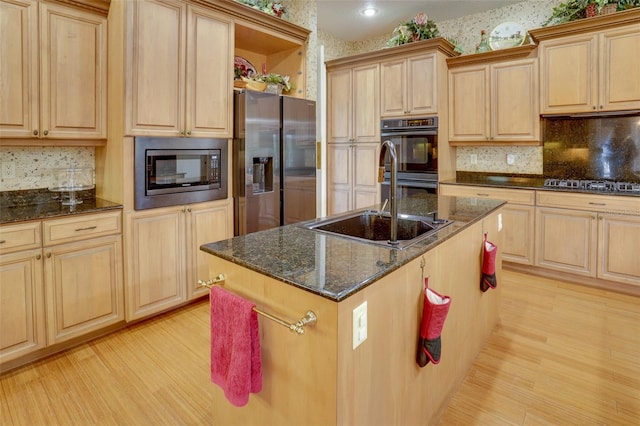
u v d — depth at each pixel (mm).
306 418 1158
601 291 3295
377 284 1211
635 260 3121
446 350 1800
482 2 4148
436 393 1717
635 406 1832
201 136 2887
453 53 4277
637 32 3158
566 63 3520
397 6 4254
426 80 4105
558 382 2025
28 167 2572
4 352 2049
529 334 2549
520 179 4191
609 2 3248
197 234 2914
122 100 2455
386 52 4332
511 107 3879
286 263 1270
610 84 3305
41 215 2139
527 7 4129
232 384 1224
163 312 2875
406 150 4328
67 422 1739
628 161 3578
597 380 2039
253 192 3191
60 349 2330
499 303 2711
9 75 2201
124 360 2244
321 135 4984
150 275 2652
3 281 2023
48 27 2328
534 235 3639
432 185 4168
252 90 3107
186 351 2348
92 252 2373
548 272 3643
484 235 2275
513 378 2062
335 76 4891
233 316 1268
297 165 3545
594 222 3303
